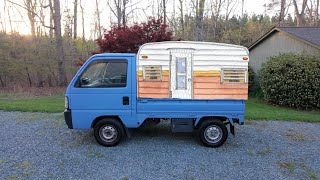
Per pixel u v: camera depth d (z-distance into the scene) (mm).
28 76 20766
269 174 4328
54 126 7188
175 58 5305
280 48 13977
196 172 4375
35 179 4043
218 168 4547
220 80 5312
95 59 5410
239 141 6078
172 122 5562
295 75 10883
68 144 5691
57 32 18000
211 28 32250
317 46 11289
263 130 7094
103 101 5395
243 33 34250
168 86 5355
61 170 4379
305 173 4383
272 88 11680
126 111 5426
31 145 5605
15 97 14164
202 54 5281
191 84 5348
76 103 5395
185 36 23719
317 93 10617
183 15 24141
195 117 5434
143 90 5367
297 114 9273
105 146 5570
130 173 4301
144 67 5320
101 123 5508
